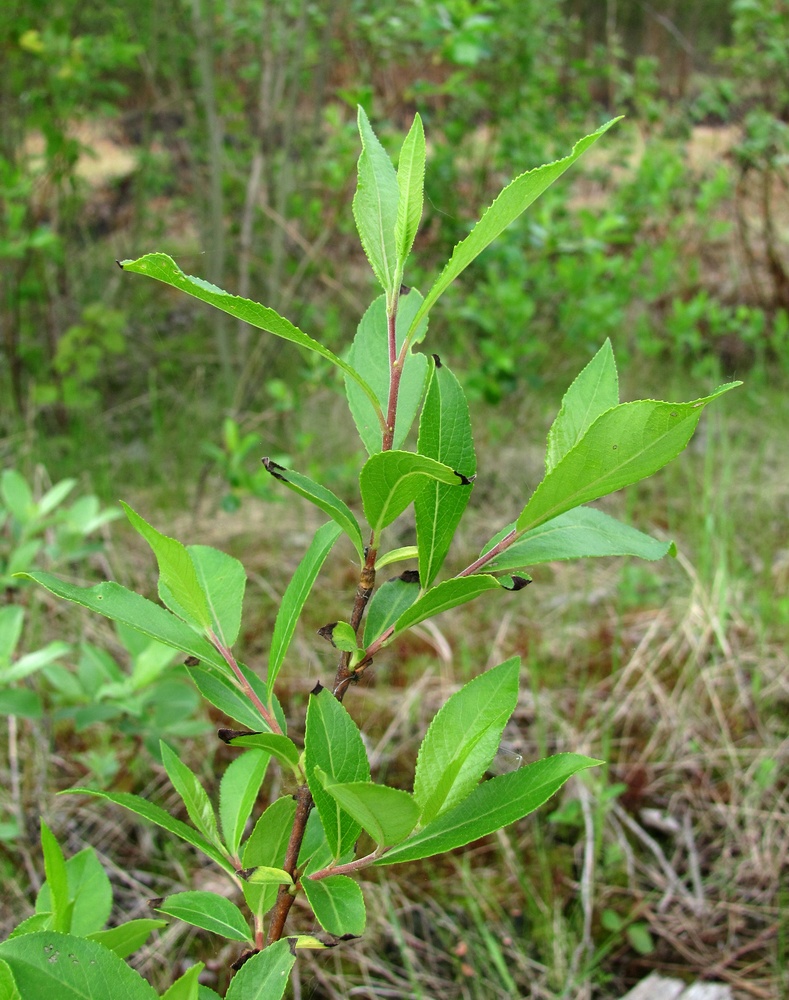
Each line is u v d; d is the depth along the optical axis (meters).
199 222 5.79
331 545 1.06
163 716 2.22
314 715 0.91
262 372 4.85
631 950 2.40
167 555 0.98
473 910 2.36
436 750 0.97
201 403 5.39
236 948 2.22
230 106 5.54
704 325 6.22
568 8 8.90
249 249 5.17
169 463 4.77
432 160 5.18
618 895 2.50
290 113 5.02
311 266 5.02
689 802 2.80
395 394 0.93
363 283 5.88
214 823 1.10
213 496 4.40
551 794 0.91
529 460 4.73
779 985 2.28
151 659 2.20
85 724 2.12
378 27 4.82
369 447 1.03
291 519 4.21
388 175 0.97
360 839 2.57
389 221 0.96
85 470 4.46
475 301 4.47
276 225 5.20
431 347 5.43
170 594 1.14
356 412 1.05
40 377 5.10
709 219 6.00
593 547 0.97
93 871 1.26
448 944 2.37
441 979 2.28
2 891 2.29
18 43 4.28
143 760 2.71
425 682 3.09
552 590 3.73
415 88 4.39
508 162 5.52
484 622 3.50
